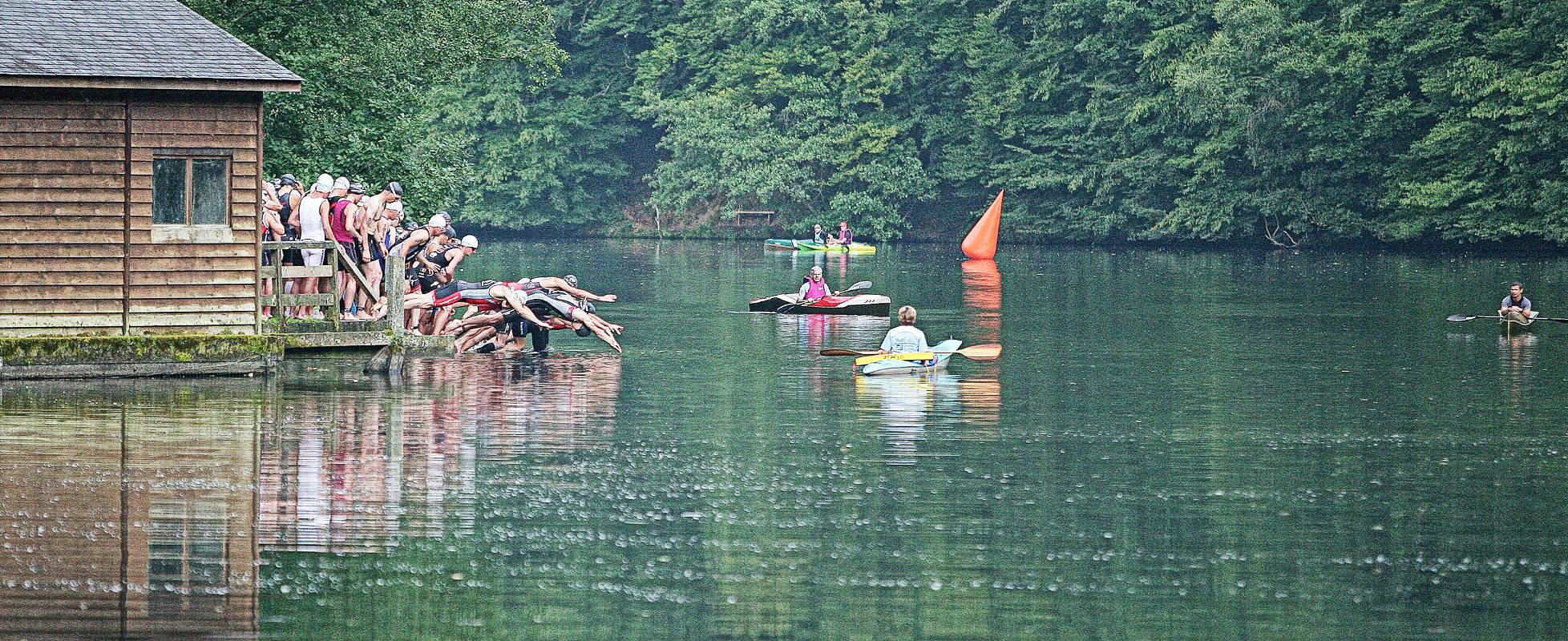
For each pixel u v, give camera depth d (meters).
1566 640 34.78
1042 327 101.50
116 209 66.56
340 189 74.12
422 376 72.44
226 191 68.31
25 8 67.31
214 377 68.62
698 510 45.44
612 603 36.97
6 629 33.88
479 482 48.59
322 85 107.81
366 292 72.75
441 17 121.69
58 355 66.25
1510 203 199.25
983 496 47.59
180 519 42.88
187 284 67.94
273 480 47.72
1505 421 61.78
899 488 48.53
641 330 97.69
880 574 39.34
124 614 35.12
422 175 116.06
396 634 34.53
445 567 39.38
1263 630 35.41
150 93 66.50
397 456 51.97
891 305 119.19
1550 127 192.50
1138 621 35.97
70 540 40.50
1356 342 92.00
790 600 37.25
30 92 64.94
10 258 65.38
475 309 90.12
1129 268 176.88
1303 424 60.94
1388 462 53.06
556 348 86.12
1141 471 51.38
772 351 85.38
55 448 51.66
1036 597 37.59
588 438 56.12
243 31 108.00
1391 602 37.31
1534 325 103.00
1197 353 85.56
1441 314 112.12
